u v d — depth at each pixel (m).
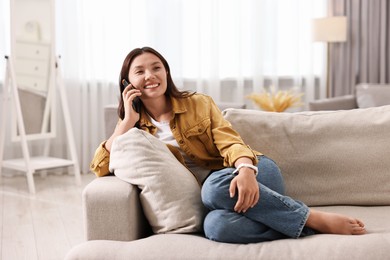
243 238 2.05
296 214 2.07
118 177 2.27
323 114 2.70
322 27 5.71
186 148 2.49
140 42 5.67
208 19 5.85
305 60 6.13
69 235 3.63
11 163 5.02
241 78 5.96
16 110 4.88
